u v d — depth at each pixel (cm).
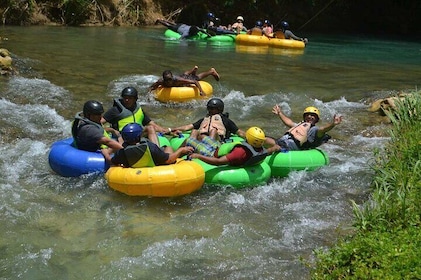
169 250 466
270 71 1343
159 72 1234
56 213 525
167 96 969
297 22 2561
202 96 995
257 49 1767
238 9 2464
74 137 627
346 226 525
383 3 2691
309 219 539
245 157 602
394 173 561
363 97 1098
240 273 435
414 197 490
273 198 588
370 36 2455
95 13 2147
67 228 496
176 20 2367
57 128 783
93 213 530
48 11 2053
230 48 1745
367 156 732
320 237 502
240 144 603
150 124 713
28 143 709
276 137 813
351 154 742
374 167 638
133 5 2269
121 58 1388
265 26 1944
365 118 940
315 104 1023
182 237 492
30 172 620
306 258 461
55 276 420
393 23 2652
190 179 563
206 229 510
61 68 1195
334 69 1431
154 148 571
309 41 2119
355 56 1730
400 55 1806
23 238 473
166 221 523
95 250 461
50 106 889
